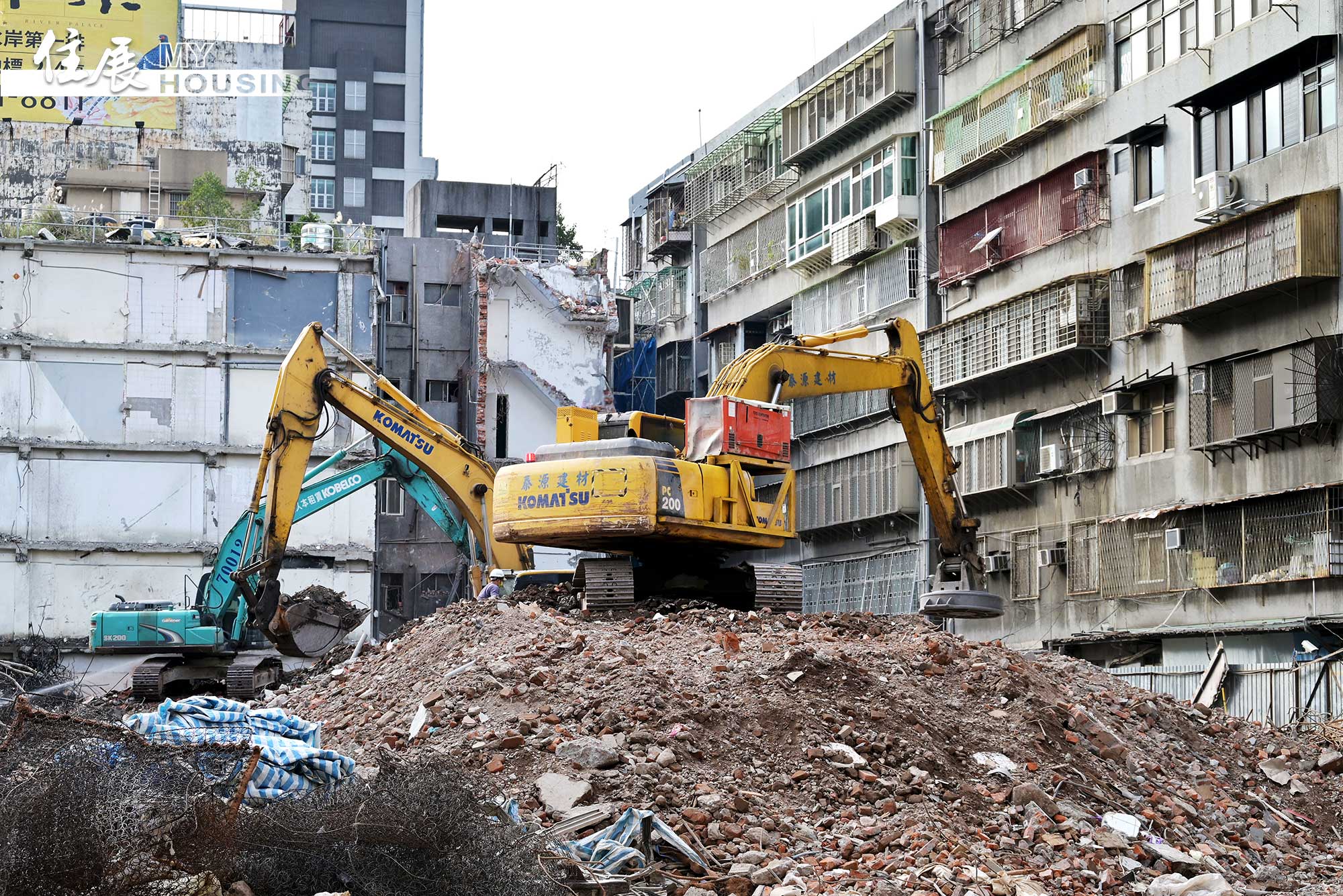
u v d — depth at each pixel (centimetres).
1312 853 1655
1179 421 3397
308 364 2681
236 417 4753
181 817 1027
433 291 5481
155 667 3130
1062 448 3753
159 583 4616
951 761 1576
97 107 6500
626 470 2044
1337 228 2983
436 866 1080
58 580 4566
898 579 4450
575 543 2169
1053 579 3794
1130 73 3659
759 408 2195
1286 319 3106
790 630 1970
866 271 4716
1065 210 3806
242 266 4812
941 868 1296
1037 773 1580
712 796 1387
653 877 1229
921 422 2455
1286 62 3119
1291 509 3038
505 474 2164
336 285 4866
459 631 1933
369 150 9388
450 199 6216
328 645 3058
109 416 4688
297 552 4644
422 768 1189
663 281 6138
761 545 2178
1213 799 1719
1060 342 3712
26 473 4606
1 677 1438
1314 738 2230
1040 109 3900
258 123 6669
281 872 1061
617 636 1836
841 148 4897
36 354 4672
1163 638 3362
